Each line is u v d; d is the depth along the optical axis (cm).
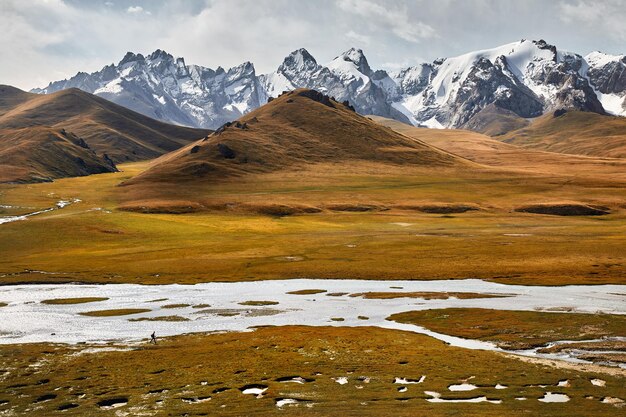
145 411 4106
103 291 10269
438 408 3978
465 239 16038
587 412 3859
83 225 18300
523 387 4466
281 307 8594
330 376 4894
